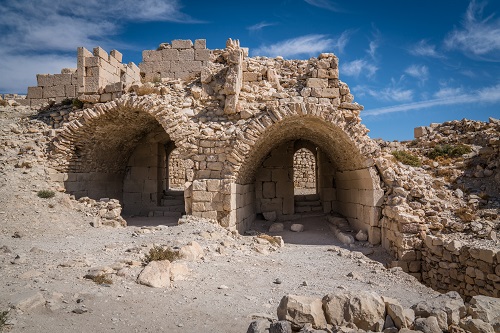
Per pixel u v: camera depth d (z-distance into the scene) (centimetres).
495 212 1106
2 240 864
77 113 1427
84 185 1543
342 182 1733
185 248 796
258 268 817
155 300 521
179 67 2006
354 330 380
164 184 2036
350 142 1270
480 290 832
